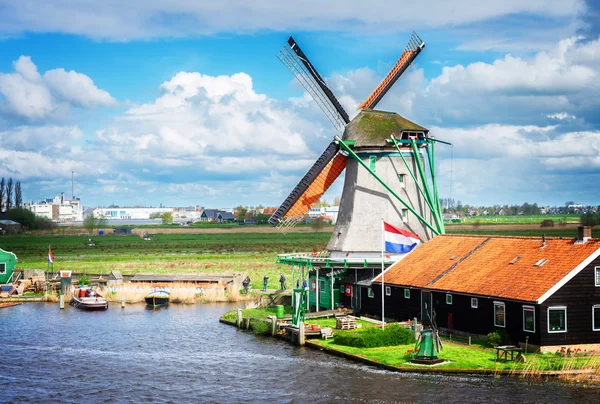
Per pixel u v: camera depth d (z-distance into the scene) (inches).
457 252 2176.4
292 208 2539.4
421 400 1472.7
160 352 2022.6
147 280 3346.5
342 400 1508.4
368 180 2561.5
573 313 1721.2
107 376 1771.7
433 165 2586.1
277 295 2824.8
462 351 1796.3
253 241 7416.3
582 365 1609.3
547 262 1830.7
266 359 1893.5
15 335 2281.0
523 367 1620.3
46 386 1688.0
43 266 4227.4
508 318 1796.3
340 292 2527.1
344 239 2546.8
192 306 2933.1
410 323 2071.9
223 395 1590.8
